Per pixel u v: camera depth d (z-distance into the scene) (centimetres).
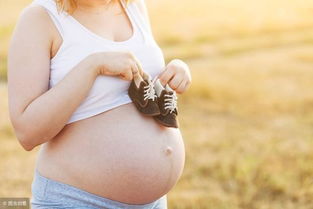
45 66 209
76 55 212
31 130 203
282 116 762
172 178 237
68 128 215
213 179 534
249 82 929
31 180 528
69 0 214
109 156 215
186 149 619
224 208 471
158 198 236
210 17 1688
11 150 609
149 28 245
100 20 224
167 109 228
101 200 218
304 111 782
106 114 218
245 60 1136
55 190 216
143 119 225
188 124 725
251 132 689
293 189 508
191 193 498
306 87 897
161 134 231
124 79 216
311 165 562
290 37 1399
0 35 1442
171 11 1802
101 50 216
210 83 903
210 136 671
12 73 208
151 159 224
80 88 204
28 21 209
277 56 1168
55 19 212
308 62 1092
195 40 1416
